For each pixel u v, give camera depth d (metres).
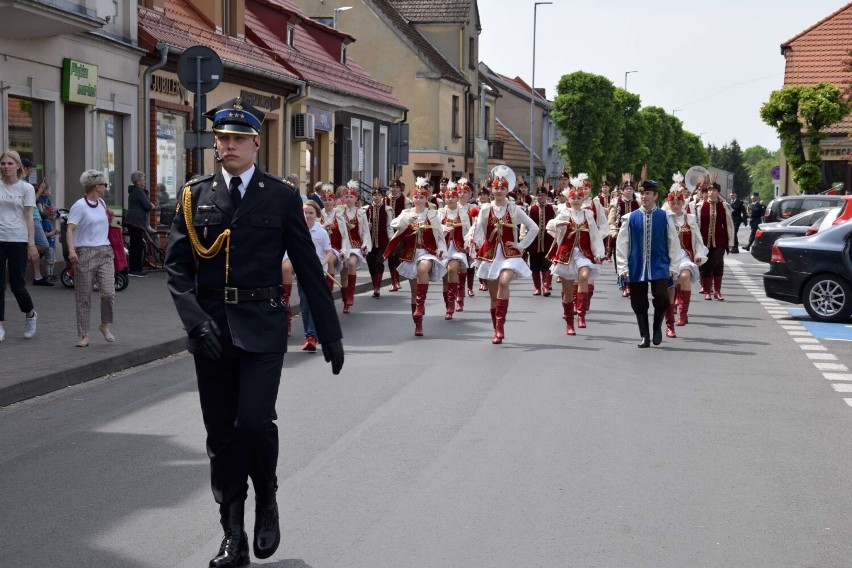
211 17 29.97
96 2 22.09
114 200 23.70
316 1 53.31
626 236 14.26
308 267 5.68
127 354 12.19
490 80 69.00
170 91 25.70
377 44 53.28
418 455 8.00
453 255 17.50
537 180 22.45
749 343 14.91
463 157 58.91
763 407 10.10
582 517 6.47
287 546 5.92
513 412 9.65
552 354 13.44
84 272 12.59
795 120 47.00
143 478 7.34
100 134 22.89
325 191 17.92
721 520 6.45
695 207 21.81
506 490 7.05
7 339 13.09
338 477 7.37
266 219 5.59
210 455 5.69
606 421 9.32
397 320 17.41
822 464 7.89
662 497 6.94
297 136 34.47
